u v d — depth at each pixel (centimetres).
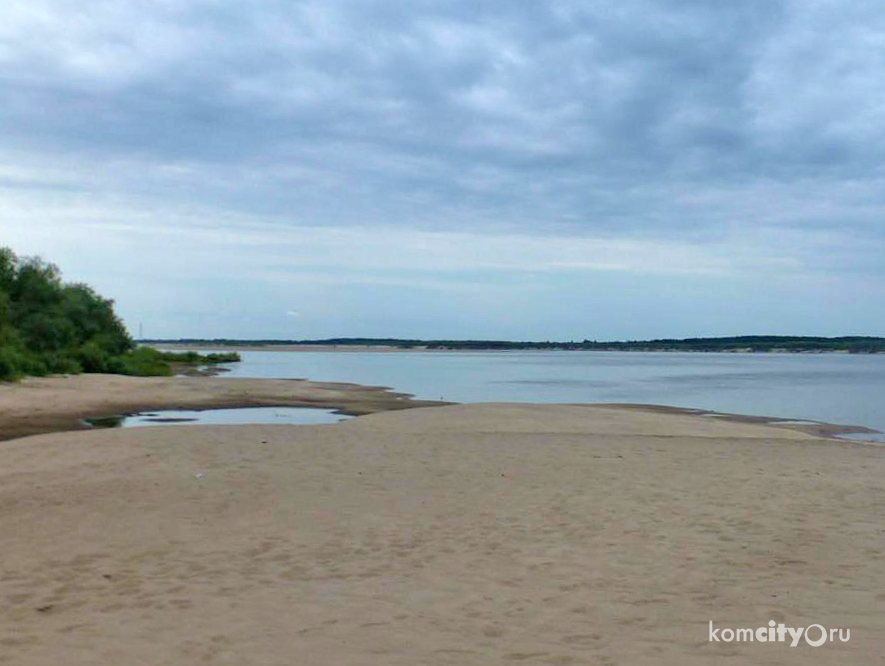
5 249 4909
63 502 984
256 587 645
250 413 2747
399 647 501
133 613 577
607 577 669
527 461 1355
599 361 14538
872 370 9619
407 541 802
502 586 645
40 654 489
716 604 591
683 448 1565
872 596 604
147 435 1641
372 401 3362
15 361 3825
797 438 1953
